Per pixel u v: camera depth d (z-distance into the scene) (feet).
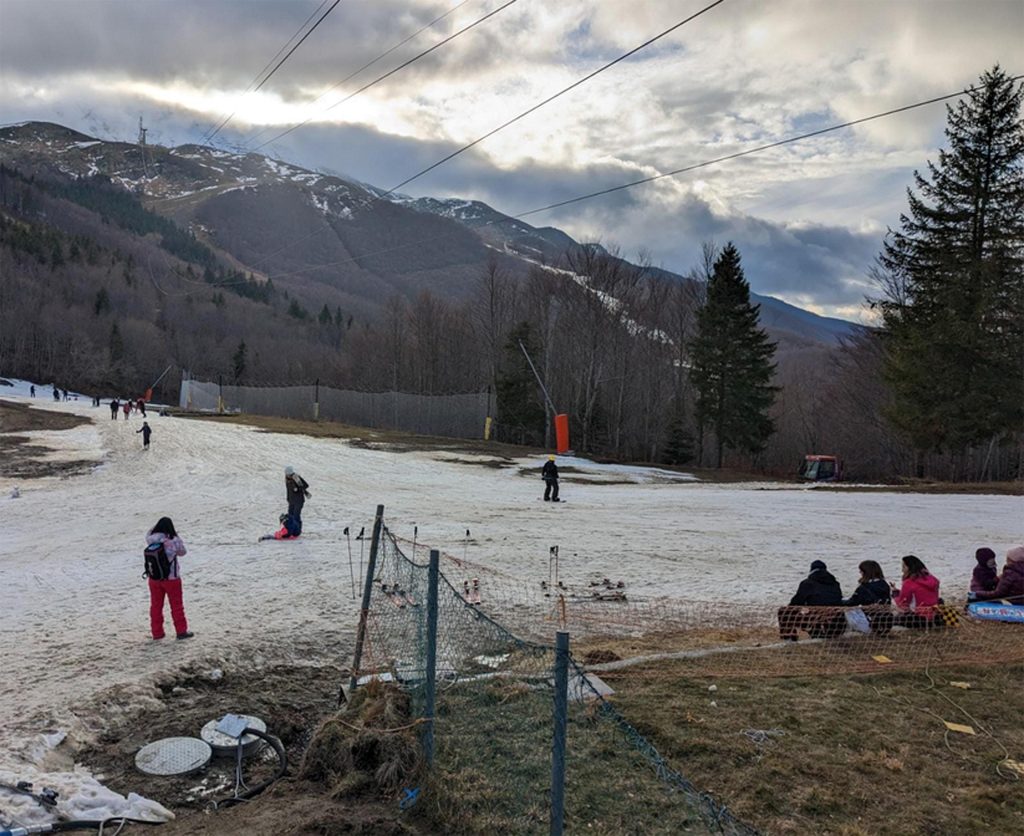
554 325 205.67
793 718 21.13
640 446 206.49
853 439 184.96
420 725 18.49
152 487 88.43
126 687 24.17
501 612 35.19
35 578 42.34
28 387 387.34
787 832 15.34
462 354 260.21
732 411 176.45
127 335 451.12
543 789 16.69
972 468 159.33
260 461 116.57
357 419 245.86
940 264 127.65
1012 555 33.65
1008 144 125.49
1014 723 21.12
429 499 82.58
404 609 23.61
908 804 16.67
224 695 24.88
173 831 16.42
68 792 17.30
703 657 26.81
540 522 65.92
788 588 41.50
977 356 123.44
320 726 20.33
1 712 22.20
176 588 30.45
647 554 51.29
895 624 30.09
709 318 177.37
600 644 29.78
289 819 16.51
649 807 16.10
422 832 15.90
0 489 85.35
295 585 40.27
